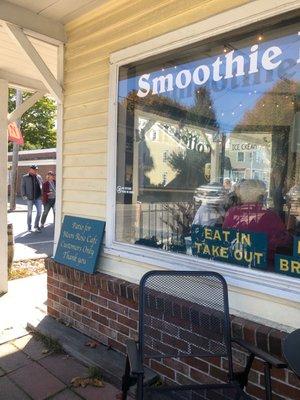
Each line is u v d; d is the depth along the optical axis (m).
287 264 2.29
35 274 5.75
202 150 3.39
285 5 2.17
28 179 10.26
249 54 2.62
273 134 3.26
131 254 3.07
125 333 3.06
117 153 3.26
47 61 4.74
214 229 2.78
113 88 3.21
